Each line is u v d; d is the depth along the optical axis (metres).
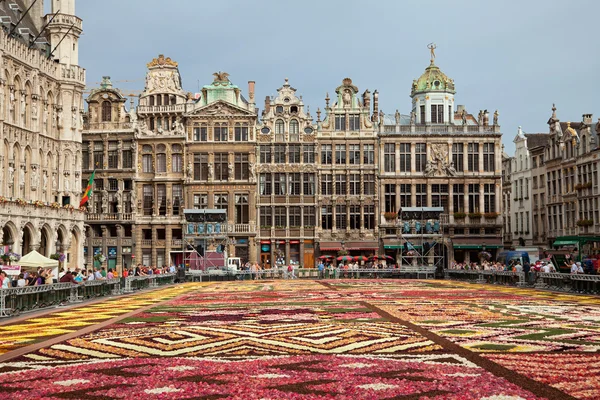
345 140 84.25
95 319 26.00
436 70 87.25
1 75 56.44
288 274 66.88
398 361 15.47
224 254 69.06
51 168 66.88
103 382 13.66
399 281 58.00
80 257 69.38
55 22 69.44
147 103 84.25
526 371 14.24
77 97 70.19
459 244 82.69
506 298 35.00
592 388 12.66
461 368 14.59
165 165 83.38
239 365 15.20
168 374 14.33
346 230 83.31
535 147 87.75
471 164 84.81
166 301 35.47
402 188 84.31
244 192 83.12
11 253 54.50
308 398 12.17
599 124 73.00
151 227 82.69
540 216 86.94
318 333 20.44
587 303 31.38
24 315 28.94
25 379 14.09
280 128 84.12
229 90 84.88
